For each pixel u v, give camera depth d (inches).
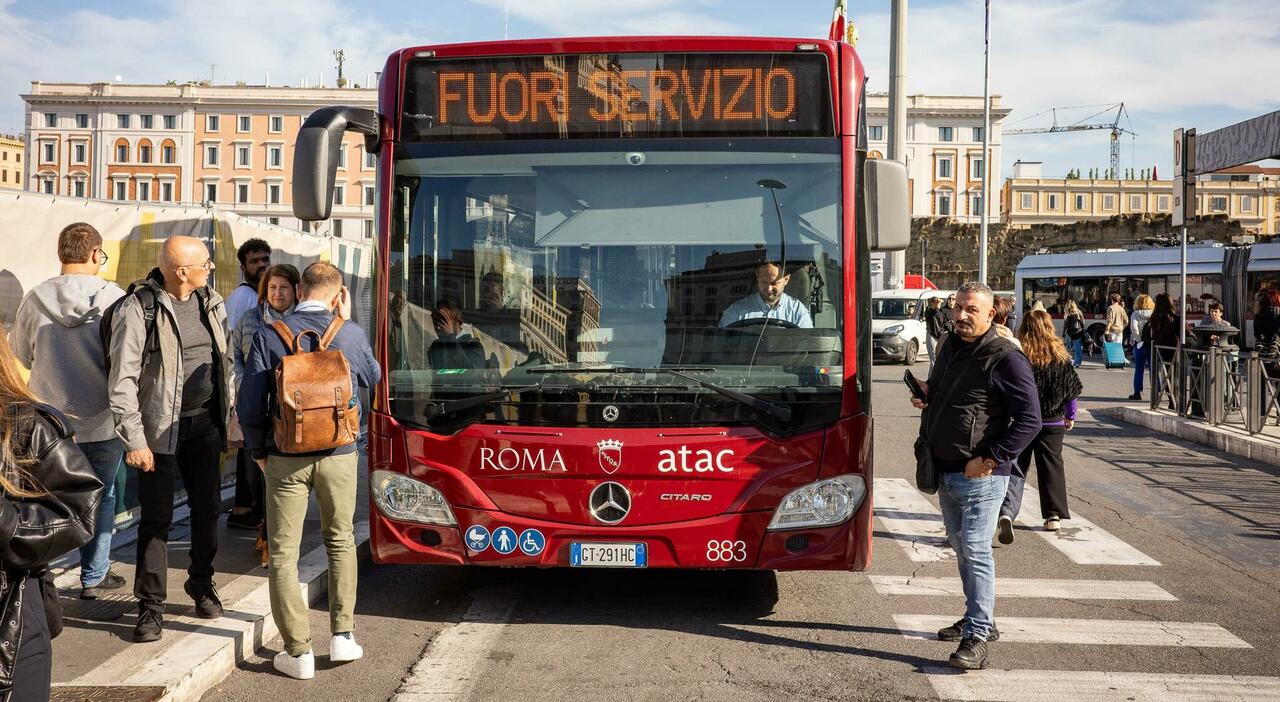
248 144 3735.2
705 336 211.2
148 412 195.8
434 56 220.5
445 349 212.8
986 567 199.9
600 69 219.3
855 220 217.0
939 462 205.0
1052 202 4421.8
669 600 241.8
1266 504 356.5
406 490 212.1
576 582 257.0
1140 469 426.6
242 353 221.1
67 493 103.7
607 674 191.9
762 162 217.8
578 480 207.6
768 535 208.1
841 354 212.4
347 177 3622.0
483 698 179.8
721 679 189.9
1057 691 185.3
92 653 185.2
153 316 197.9
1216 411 505.7
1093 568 274.7
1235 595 249.1
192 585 206.4
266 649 205.9
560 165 217.6
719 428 208.2
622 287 213.0
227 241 342.6
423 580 258.5
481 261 214.8
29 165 3786.9
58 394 208.4
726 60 219.9
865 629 220.8
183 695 173.5
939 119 3949.3
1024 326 316.5
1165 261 1309.1
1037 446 318.3
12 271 269.1
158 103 3725.4
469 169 217.8
